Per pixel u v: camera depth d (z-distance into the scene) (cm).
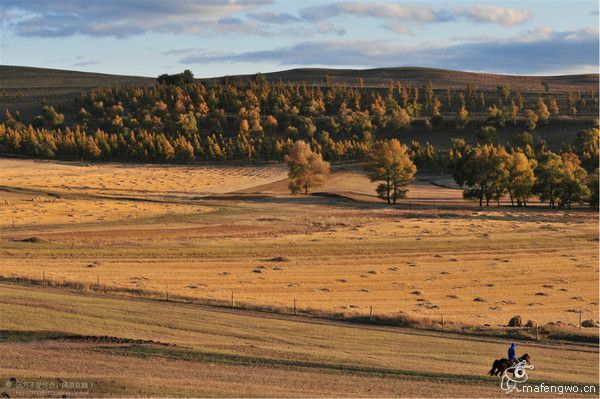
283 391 5012
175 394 4797
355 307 8631
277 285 9906
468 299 9375
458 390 5247
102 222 15788
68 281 9019
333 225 16225
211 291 9206
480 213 19025
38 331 6359
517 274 11100
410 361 6094
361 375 5541
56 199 19762
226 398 4772
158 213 17425
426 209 19812
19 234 13750
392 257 12400
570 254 13012
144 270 10650
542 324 7806
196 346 6222
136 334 6562
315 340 6762
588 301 9381
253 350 6166
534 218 18150
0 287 8469
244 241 13562
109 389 4822
